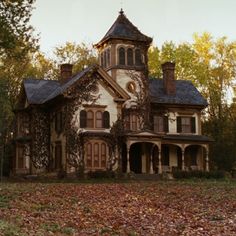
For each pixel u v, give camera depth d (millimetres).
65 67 48906
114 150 42812
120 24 47438
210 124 60125
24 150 47750
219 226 15109
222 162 55906
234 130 56719
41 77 61625
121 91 43375
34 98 46875
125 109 45562
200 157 48562
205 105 49062
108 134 42625
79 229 14094
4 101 48812
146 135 43156
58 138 43938
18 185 27984
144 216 17016
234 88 60156
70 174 40938
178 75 63312
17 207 17828
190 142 47156
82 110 42250
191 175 42531
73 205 19172
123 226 14875
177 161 47781
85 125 42219
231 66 60594
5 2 25641
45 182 35844
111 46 46531
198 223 15602
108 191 25094
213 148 56812
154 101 47250
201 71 61438
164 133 47750
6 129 53281
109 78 42969
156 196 23344
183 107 48688
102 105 42875
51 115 46188
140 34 47219
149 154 45625
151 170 44281
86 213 17375
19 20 26141
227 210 18609
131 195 23453
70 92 42000
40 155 45906
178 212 18281
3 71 53125
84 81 42469
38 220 15188
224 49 61094
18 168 47812
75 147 41531
